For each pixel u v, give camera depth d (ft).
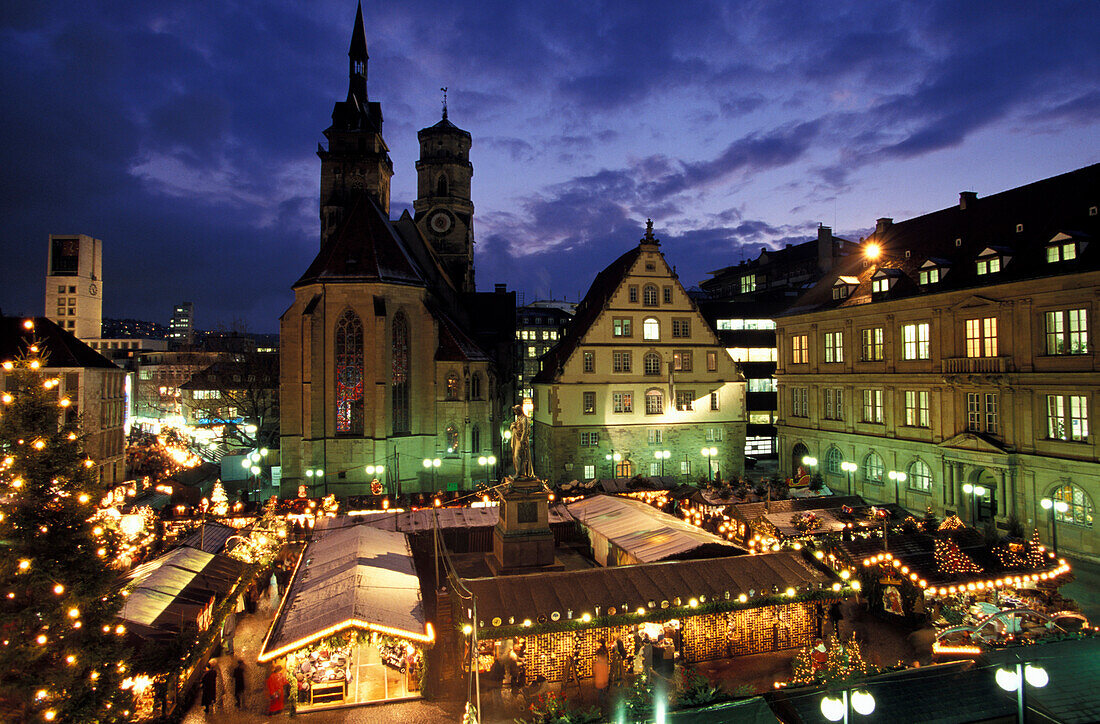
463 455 169.48
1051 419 106.93
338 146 217.56
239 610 84.48
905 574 73.82
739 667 66.23
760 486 130.41
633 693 56.24
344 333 158.40
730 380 176.14
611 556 92.43
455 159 263.29
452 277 261.65
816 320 163.12
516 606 62.95
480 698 61.16
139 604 63.05
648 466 170.19
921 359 131.64
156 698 56.03
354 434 158.71
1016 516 111.24
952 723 33.58
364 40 236.43
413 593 68.23
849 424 151.33
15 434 46.14
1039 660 38.68
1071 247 104.22
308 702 61.16
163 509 111.14
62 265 446.19
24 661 42.06
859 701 32.60
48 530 46.11
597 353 168.14
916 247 145.69
